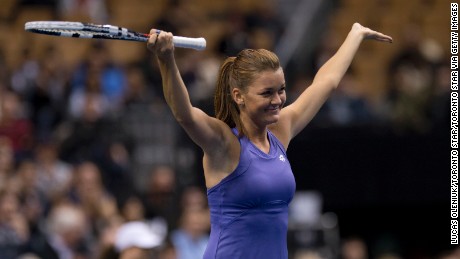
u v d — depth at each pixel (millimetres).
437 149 40219
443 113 40531
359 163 39781
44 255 26172
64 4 49812
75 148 36938
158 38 13211
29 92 40219
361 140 39812
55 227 27391
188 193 30719
